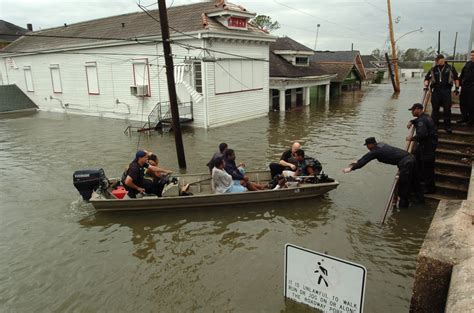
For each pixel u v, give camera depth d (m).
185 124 19.06
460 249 3.03
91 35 23.98
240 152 13.70
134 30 21.09
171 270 6.14
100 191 8.47
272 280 5.78
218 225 7.69
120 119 22.02
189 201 8.16
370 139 7.91
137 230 7.56
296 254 3.79
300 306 5.14
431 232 3.40
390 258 6.31
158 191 8.69
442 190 8.25
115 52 21.16
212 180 8.62
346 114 23.06
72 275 6.06
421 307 3.12
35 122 22.11
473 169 6.48
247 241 7.03
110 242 7.11
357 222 7.64
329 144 14.80
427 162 7.96
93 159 13.18
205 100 18.08
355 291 3.48
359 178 10.31
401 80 61.97
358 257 6.36
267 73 22.38
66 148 14.97
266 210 8.30
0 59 30.64
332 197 8.97
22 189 10.16
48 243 7.11
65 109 25.95
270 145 14.77
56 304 5.35
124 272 6.12
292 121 20.55
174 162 12.59
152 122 19.34
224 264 6.28
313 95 32.47
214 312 5.10
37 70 27.23
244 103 20.86
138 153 8.26
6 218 8.26
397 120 20.39
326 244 6.82
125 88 21.39
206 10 19.33
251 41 20.20
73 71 24.25
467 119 9.08
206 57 17.48
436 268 2.97
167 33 10.61
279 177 8.96
